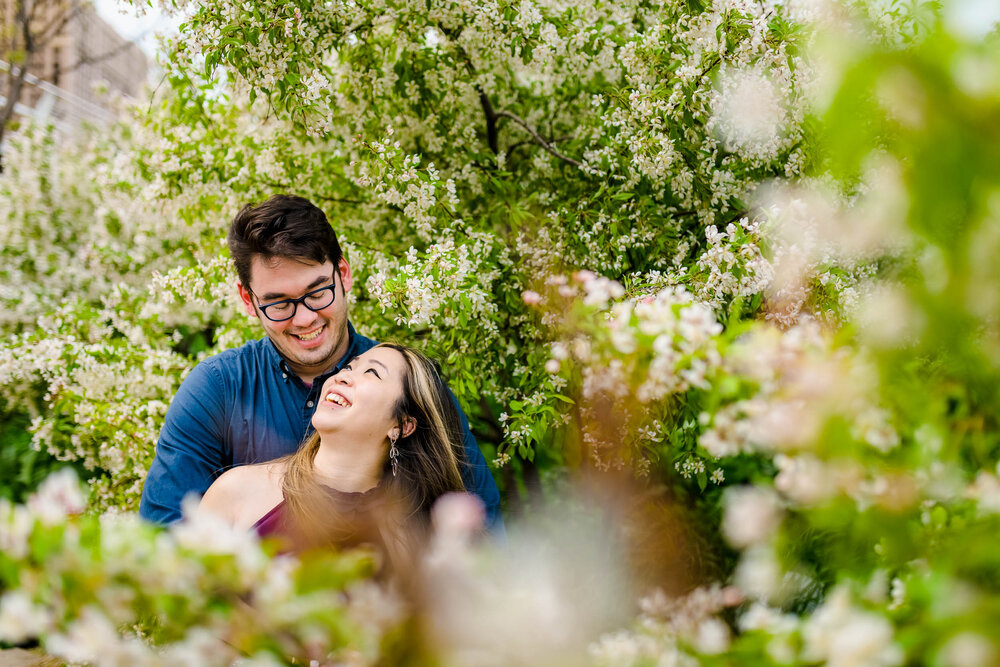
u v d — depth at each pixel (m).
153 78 4.15
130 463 3.01
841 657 0.64
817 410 0.71
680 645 0.85
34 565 0.71
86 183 4.96
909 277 0.80
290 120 2.66
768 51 2.04
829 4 1.06
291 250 1.90
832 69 0.63
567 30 2.65
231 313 3.27
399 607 0.74
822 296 1.91
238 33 2.28
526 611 0.79
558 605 0.84
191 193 2.96
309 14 2.44
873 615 0.71
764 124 2.13
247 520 1.79
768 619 0.75
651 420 2.06
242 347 2.18
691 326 0.90
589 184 2.92
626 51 2.46
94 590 0.69
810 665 0.69
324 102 2.42
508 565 0.84
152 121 3.14
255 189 3.00
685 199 2.61
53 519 0.72
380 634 0.72
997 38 0.60
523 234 2.71
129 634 0.91
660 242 2.55
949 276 0.64
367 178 2.57
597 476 2.85
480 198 3.12
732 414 0.81
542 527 3.15
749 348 0.85
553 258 2.58
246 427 2.06
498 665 0.76
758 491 0.75
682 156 2.44
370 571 0.79
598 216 2.58
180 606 0.70
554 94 3.22
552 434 2.89
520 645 0.78
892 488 0.72
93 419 2.86
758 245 1.90
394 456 1.88
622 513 2.88
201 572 0.69
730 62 2.13
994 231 0.61
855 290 1.95
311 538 1.69
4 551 0.71
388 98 2.99
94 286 4.38
